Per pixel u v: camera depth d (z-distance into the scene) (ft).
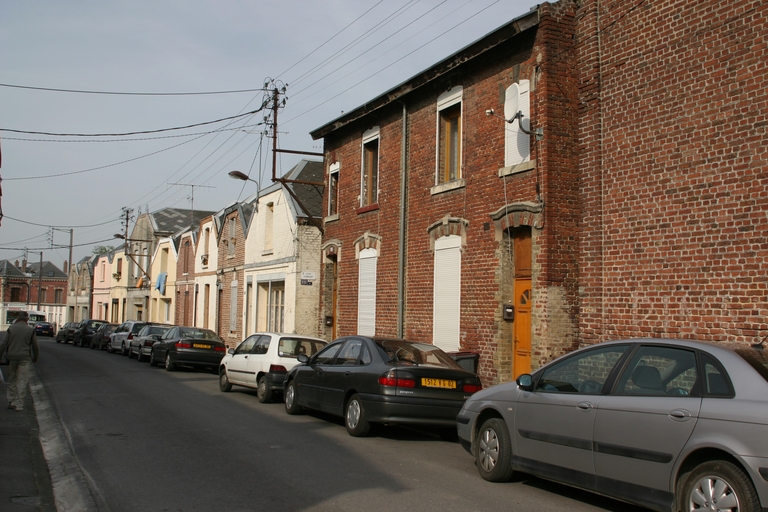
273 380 45.39
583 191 38.81
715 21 31.78
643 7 35.60
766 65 29.43
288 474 24.67
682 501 17.49
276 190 85.30
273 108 73.77
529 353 42.45
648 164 34.83
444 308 49.85
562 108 41.06
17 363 40.22
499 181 44.50
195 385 56.65
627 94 36.37
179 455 27.81
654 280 34.09
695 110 32.53
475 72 47.60
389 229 58.13
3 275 313.32
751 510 15.84
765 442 15.88
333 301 71.00
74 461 26.71
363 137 63.77
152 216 161.68
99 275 209.77
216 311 108.47
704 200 31.83
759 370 17.30
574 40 41.47
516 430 23.34
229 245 104.06
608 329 36.47
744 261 29.91
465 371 32.94
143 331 90.53
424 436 34.58
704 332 31.42
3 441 30.55
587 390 21.24
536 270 40.57
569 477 21.08
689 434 17.51
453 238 49.19
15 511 19.99
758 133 29.66
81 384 55.77
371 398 31.94
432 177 52.29
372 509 20.30
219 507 20.47
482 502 21.47
